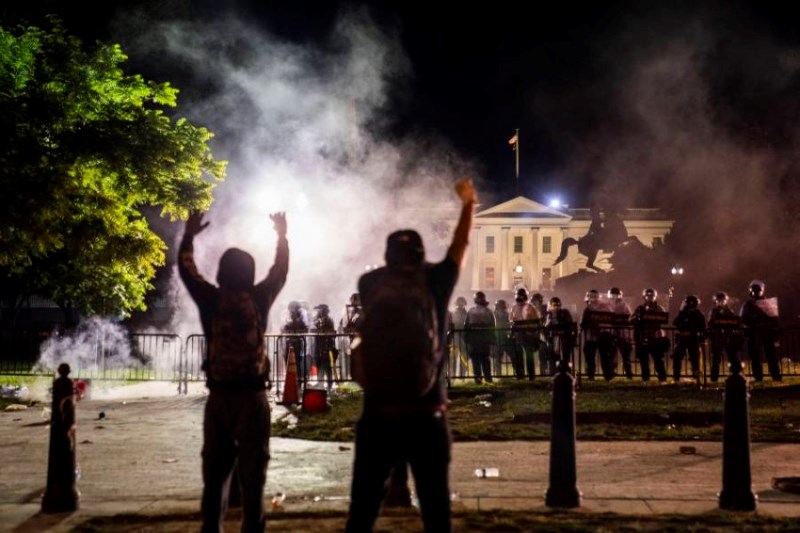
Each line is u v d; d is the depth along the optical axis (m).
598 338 17.38
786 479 8.30
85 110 19.25
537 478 8.73
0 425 13.12
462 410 13.59
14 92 18.25
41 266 25.22
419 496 4.59
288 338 18.31
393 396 4.46
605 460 9.67
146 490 8.48
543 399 14.18
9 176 17.20
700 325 16.78
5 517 7.31
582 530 6.52
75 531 6.80
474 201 5.04
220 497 5.77
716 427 11.82
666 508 7.37
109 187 19.72
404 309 4.50
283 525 6.86
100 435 12.11
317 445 10.97
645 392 15.23
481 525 6.69
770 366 17.11
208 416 5.77
